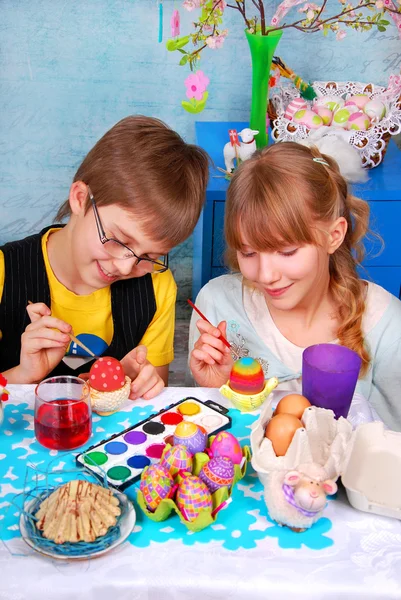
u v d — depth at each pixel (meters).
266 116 2.07
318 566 0.75
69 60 2.37
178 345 2.49
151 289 1.38
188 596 0.73
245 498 0.85
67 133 2.47
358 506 0.83
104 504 0.78
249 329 1.40
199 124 2.33
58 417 0.90
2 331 1.36
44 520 0.77
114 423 0.99
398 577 0.74
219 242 1.89
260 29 1.94
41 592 0.71
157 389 1.07
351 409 1.04
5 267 1.33
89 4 2.29
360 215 1.36
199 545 0.77
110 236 1.15
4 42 2.31
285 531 0.80
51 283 1.33
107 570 0.73
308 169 1.17
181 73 2.42
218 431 0.97
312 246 1.17
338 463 0.83
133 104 2.46
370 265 1.94
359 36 2.38
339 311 1.36
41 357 1.14
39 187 2.55
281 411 0.92
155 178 1.11
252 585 0.72
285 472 0.81
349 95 2.23
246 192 1.15
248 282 1.40
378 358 1.39
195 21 2.33
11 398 1.04
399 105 2.06
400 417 1.42
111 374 0.99
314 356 0.99
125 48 2.37
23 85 2.38
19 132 2.45
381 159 2.05
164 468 0.82
